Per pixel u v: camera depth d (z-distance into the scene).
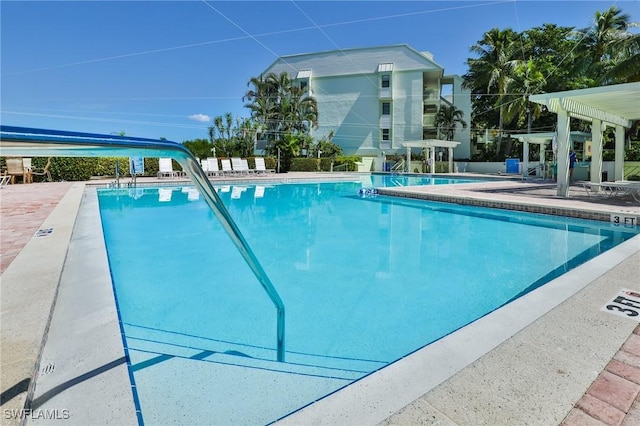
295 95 29.03
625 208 6.73
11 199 8.27
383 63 28.91
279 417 1.64
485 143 30.55
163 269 4.50
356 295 3.63
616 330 1.93
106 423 1.21
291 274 4.33
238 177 18.23
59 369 1.53
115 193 12.16
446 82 31.55
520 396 1.39
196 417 1.63
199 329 2.84
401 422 1.25
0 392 1.29
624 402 1.36
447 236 6.24
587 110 10.24
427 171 24.56
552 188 11.61
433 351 1.73
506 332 1.92
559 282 2.69
